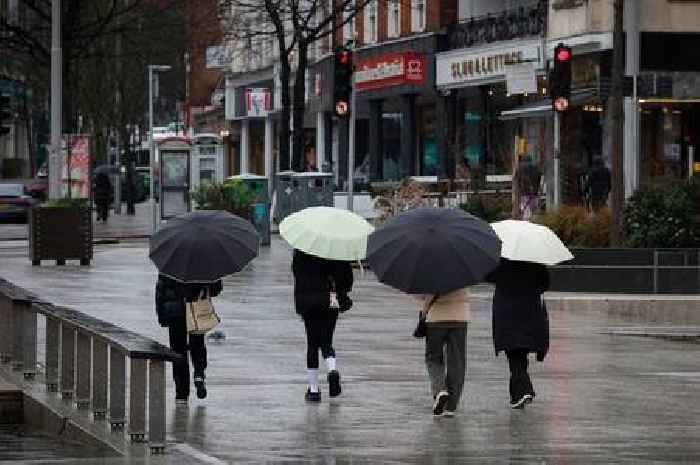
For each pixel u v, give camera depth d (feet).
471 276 78.64
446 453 69.41
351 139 200.13
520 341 82.79
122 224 322.14
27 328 89.86
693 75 239.09
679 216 162.40
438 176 291.58
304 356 107.65
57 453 69.62
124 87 411.75
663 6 238.68
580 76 247.91
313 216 85.61
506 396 90.17
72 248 194.39
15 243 252.01
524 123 268.62
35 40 280.92
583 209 172.04
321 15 373.20
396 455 68.80
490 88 287.28
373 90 334.24
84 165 225.56
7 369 93.20
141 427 69.21
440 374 81.61
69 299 146.51
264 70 433.48
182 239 83.10
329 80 363.97
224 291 158.71
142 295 151.23
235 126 491.31
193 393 90.12
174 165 283.38
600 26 240.32
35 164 498.28
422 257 78.59
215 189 238.07
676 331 128.98
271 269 191.01
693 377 100.89
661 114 239.30
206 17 344.28
